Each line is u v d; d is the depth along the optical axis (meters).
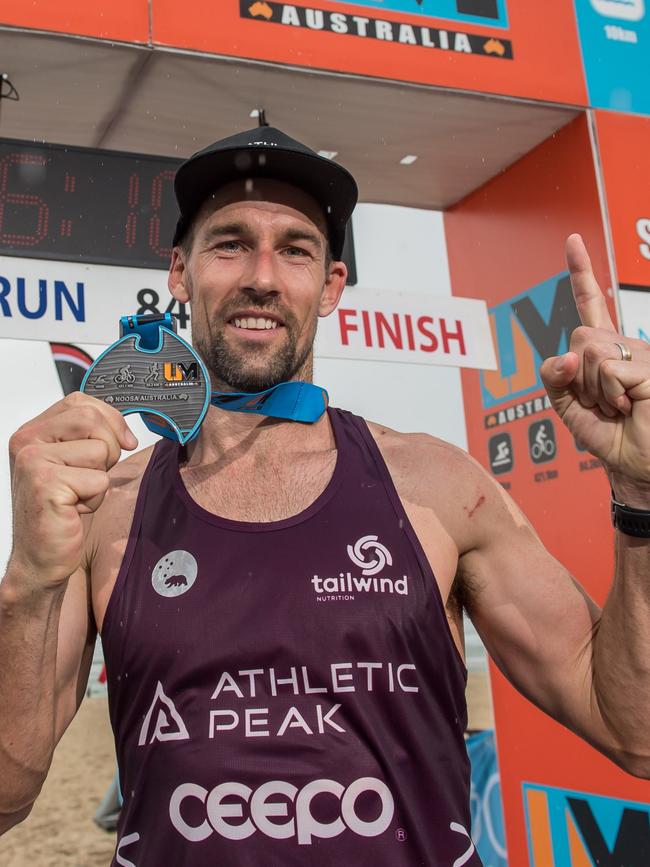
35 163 2.84
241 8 2.71
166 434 1.21
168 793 1.11
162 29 2.61
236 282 1.33
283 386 1.33
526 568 1.33
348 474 1.30
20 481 1.02
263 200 1.34
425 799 1.15
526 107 3.08
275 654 1.15
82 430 1.03
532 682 1.33
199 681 1.15
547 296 3.42
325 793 1.09
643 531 1.12
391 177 3.62
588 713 1.27
